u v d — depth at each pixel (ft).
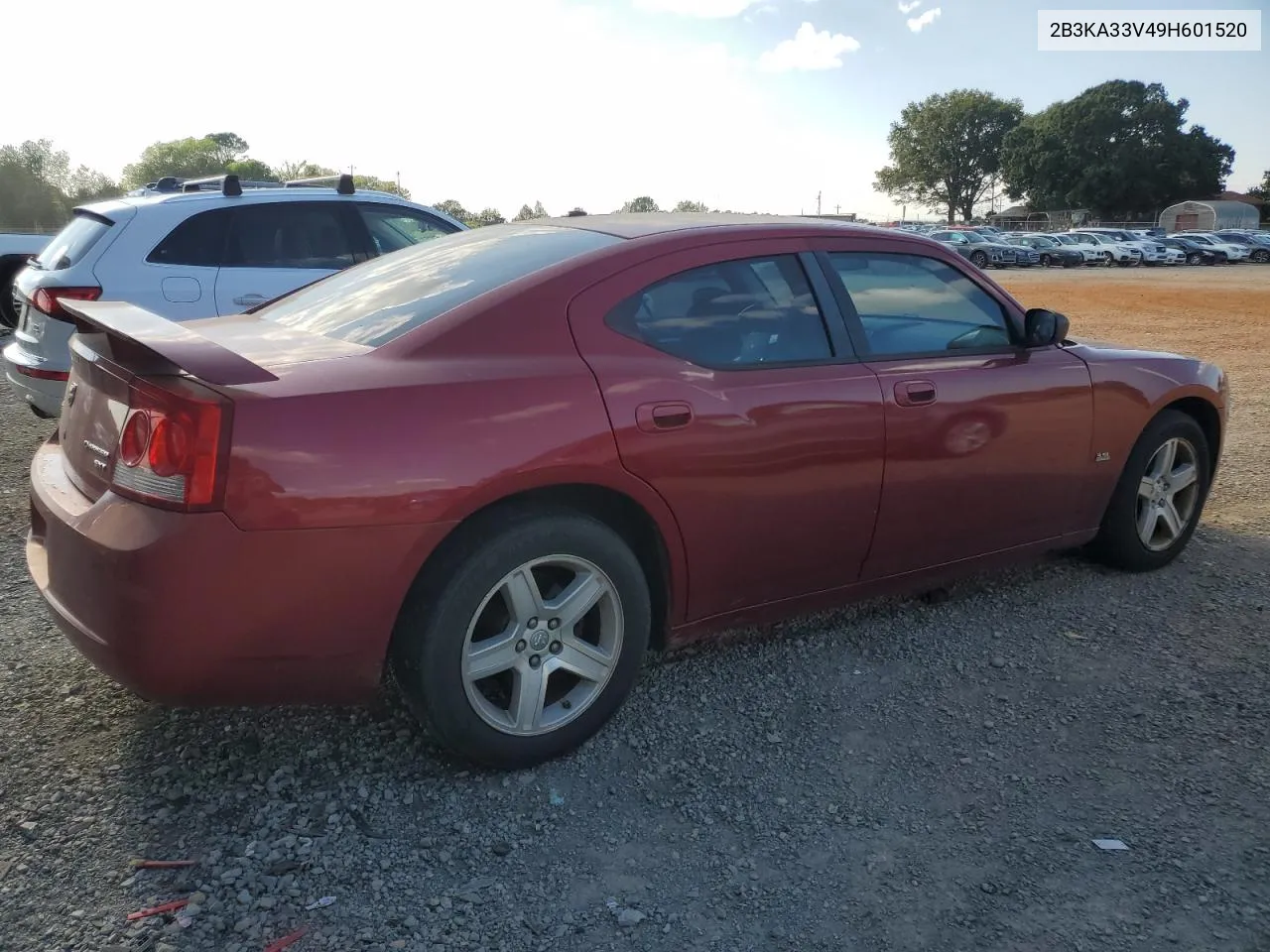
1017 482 12.82
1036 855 8.57
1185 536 15.42
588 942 7.47
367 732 10.21
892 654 12.34
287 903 7.75
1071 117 310.04
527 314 9.53
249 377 7.71
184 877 8.00
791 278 11.28
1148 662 12.19
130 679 8.13
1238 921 7.79
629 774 9.68
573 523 9.34
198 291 20.75
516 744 9.40
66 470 9.51
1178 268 143.33
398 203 24.13
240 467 7.84
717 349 10.44
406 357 8.96
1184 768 9.94
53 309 18.94
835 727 10.62
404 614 8.82
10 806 8.80
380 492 8.25
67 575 8.39
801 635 12.83
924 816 9.11
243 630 8.05
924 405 11.63
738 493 10.34
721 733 10.46
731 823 8.96
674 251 10.53
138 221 20.39
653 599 10.66
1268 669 12.03
